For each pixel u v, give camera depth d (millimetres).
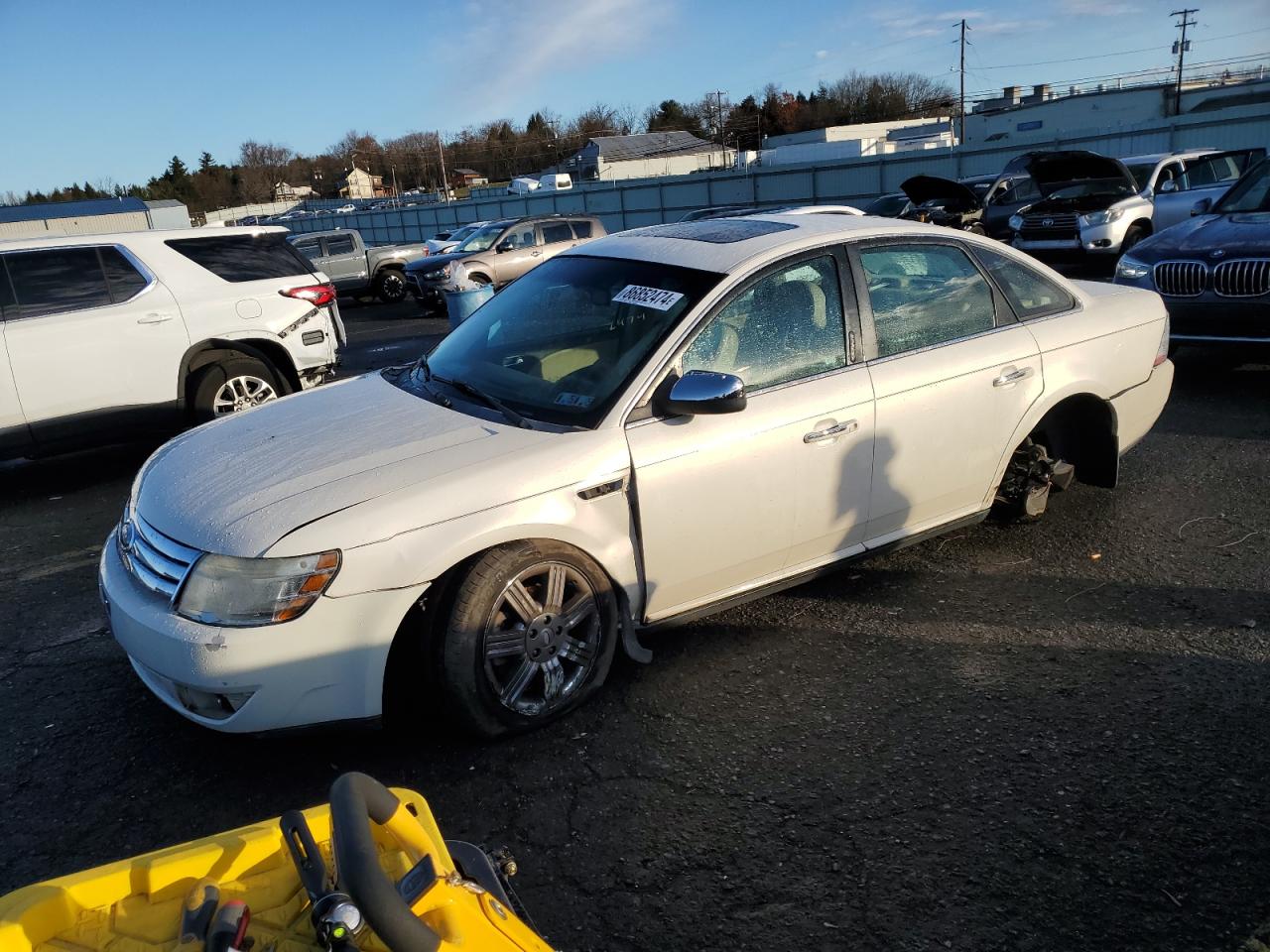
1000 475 4496
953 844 2768
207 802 3117
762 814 2932
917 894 2582
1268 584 4301
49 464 7848
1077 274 15641
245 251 7602
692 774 3139
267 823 1823
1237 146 27172
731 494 3592
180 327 7086
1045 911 2510
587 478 3285
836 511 3908
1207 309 7367
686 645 4000
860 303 3980
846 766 3150
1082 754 3158
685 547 3543
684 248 4020
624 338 3664
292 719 2975
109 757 3398
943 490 4262
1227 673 3592
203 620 2914
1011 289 4492
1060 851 2723
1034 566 4613
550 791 3078
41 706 3770
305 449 3412
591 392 3518
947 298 4270
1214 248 7348
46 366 6598
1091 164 15180
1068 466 4891
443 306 18609
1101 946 2395
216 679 2889
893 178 32188
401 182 113000
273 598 2877
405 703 3592
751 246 3898
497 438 3352
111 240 6969
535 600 3295
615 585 3469
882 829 2844
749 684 3676
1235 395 7520
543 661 3312
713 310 3633
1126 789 2969
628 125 112562
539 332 3975
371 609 2965
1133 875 2623
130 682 3936
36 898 1560
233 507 3078
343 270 21766
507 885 1936
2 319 6520
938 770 3111
